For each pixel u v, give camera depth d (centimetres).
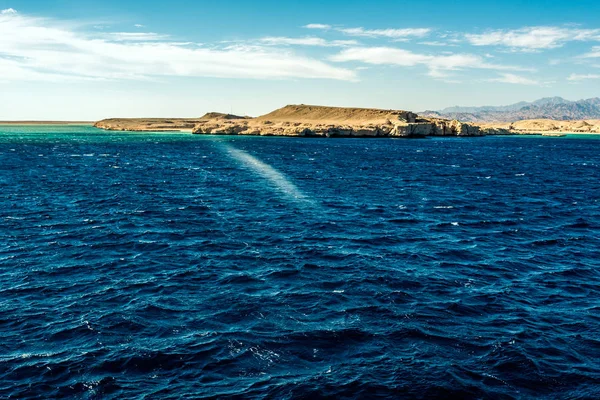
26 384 1516
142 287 2377
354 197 5231
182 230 3572
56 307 2117
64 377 1560
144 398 1452
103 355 1702
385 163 9750
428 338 1858
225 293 2303
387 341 1827
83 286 2381
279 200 4944
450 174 7956
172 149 13525
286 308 2123
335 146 15575
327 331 1894
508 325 1997
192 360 1675
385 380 1559
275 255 2945
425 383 1544
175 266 2720
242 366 1642
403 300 2238
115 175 7162
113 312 2062
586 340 1881
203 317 2025
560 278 2625
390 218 4109
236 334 1866
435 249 3147
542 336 1902
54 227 3616
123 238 3319
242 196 5188
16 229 3528
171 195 5238
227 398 1455
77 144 15688
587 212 4606
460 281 2528
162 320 1995
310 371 1614
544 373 1628
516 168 9312
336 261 2830
